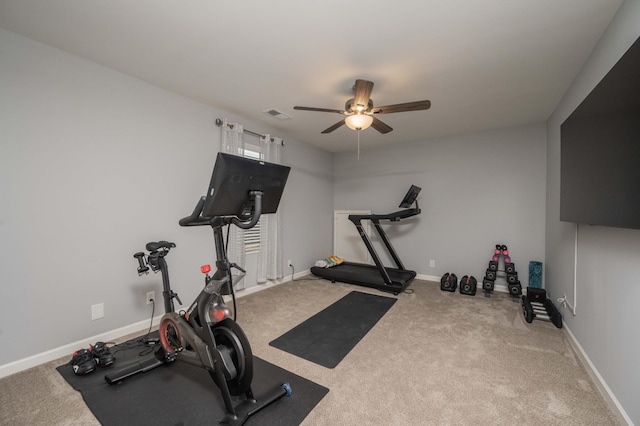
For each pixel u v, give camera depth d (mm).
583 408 1535
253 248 3686
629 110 1199
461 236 4117
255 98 2875
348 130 3965
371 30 1771
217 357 1459
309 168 4730
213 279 1616
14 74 1840
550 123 3301
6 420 1434
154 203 2605
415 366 1946
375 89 2619
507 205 3789
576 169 1794
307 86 2594
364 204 5016
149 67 2275
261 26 1748
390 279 3795
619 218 1309
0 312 1802
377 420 1443
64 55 2051
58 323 2039
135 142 2463
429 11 1592
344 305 3203
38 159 1940
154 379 1787
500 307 3137
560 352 2139
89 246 2189
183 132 2830
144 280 2525
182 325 1720
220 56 2104
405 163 4586
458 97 2791
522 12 1597
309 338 2381
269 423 1414
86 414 1477
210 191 1390
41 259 1960
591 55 2006
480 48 1962
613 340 1570
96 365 1900
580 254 2170
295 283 4152
